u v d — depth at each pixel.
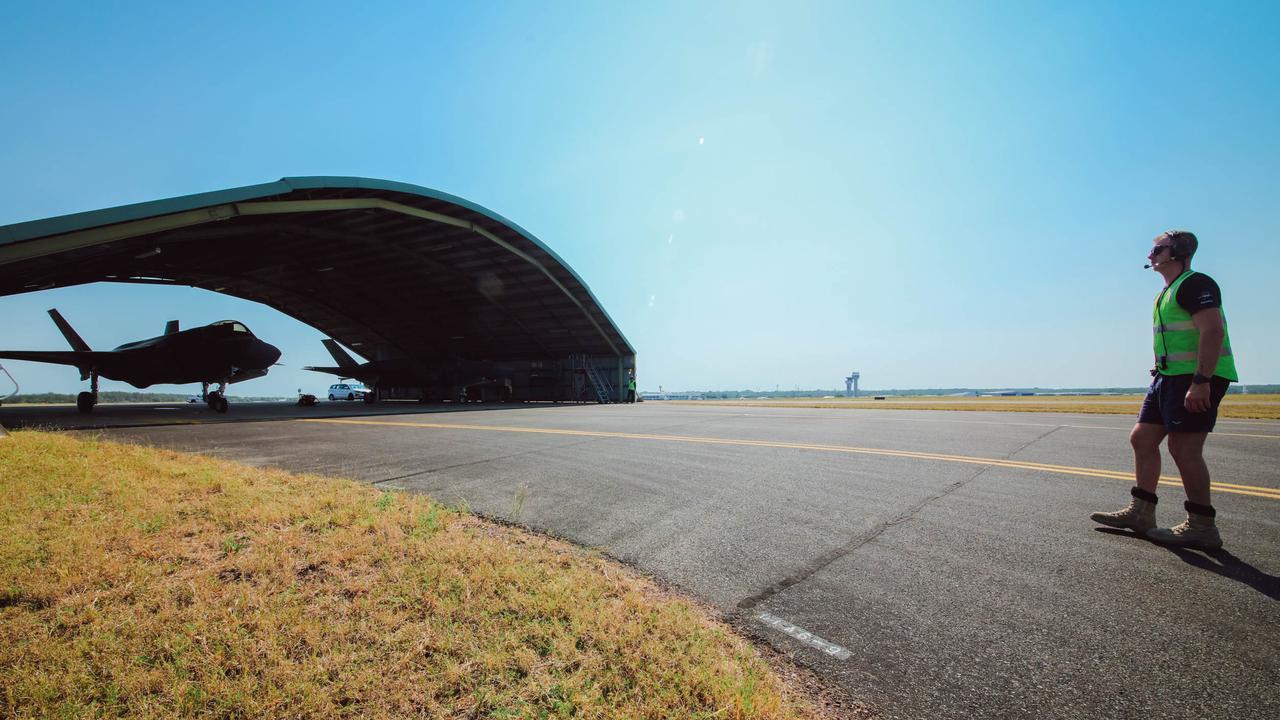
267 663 1.80
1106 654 1.90
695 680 1.71
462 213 25.86
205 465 5.37
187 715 1.56
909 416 14.76
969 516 3.73
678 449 7.33
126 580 2.43
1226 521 3.49
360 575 2.52
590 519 3.75
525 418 14.89
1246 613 2.19
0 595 2.22
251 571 2.56
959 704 1.65
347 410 22.38
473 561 2.69
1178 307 3.14
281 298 37.28
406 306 38.28
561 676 1.75
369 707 1.59
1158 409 3.23
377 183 21.06
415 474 5.46
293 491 4.23
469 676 1.74
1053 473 5.20
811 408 23.12
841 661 1.91
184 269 27.58
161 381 21.00
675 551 3.09
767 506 4.09
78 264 19.27
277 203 17.80
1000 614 2.24
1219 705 1.59
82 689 1.67
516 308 36.91
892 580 2.63
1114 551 2.99
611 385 40.25
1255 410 16.20
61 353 19.00
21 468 4.81
